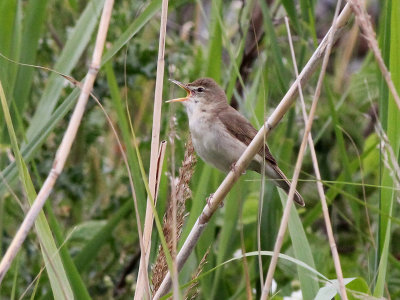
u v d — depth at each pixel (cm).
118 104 855
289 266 1048
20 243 575
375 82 1141
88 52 1329
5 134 895
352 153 1325
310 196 1333
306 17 987
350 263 1177
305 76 687
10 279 1118
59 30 1384
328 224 652
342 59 1320
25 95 876
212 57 981
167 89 1238
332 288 657
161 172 789
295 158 1320
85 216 1334
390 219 736
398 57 730
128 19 1252
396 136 740
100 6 861
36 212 587
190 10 1566
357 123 1309
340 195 1320
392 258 896
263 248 1013
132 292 1237
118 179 1366
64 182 1293
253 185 1153
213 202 732
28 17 877
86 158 1370
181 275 923
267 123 709
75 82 668
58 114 783
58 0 1372
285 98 702
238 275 1186
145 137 1314
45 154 1308
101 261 1284
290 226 782
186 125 1194
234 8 1422
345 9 664
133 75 1305
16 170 783
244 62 1250
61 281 649
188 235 810
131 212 1238
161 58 731
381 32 871
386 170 757
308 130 634
